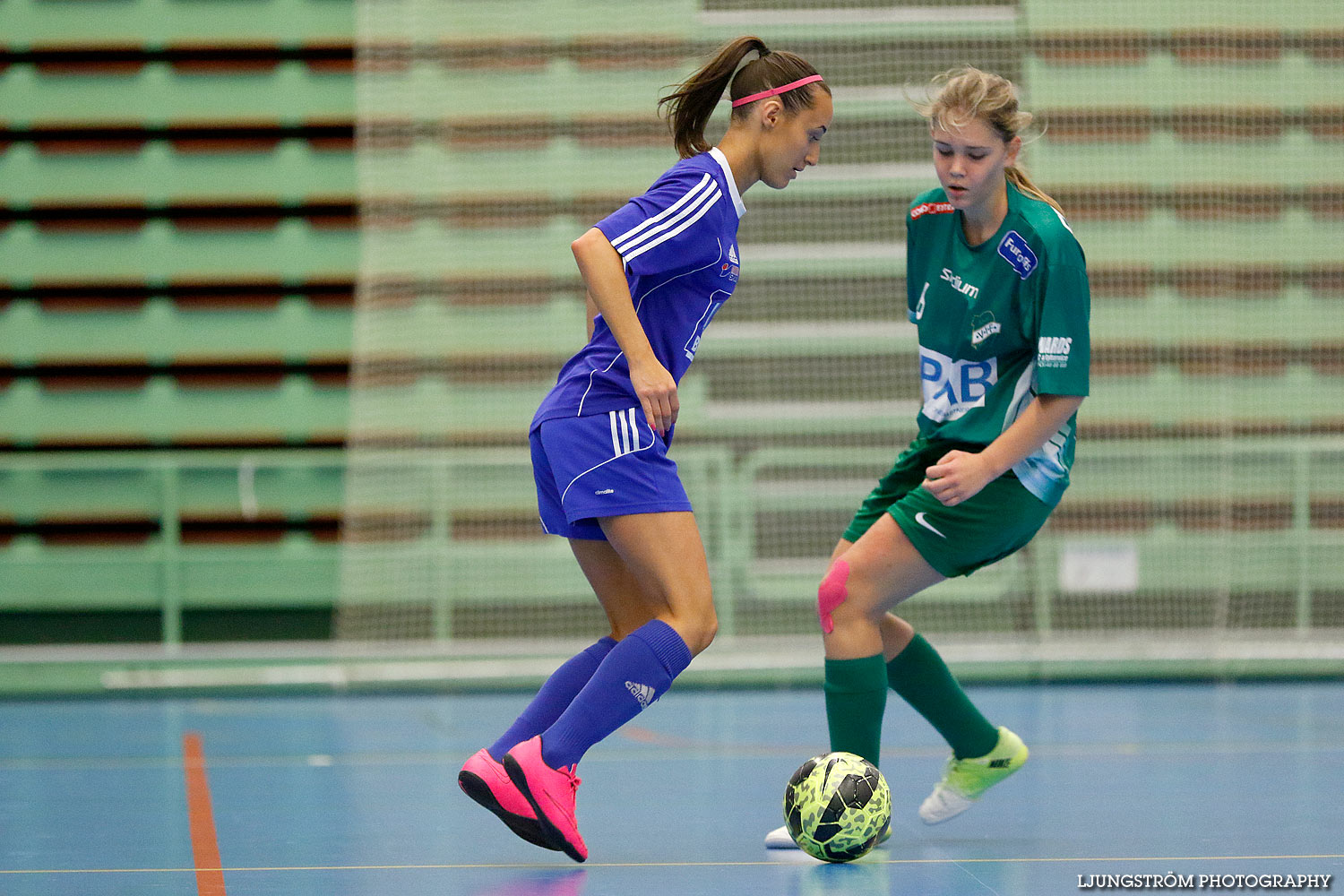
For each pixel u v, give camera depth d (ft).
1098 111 101.96
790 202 102.99
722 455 88.79
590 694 28.91
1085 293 31.27
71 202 100.48
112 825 37.09
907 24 103.60
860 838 30.04
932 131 30.91
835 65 103.91
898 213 103.09
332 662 85.76
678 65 104.42
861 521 35.24
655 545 29.27
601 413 29.40
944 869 29.68
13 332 99.50
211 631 93.20
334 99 102.17
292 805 40.86
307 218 101.45
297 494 95.14
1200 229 101.45
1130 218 101.45
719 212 29.58
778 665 84.43
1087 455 92.43
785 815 31.12
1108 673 85.81
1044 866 29.94
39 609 91.50
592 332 31.71
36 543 93.45
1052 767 48.01
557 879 28.81
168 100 101.30
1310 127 101.60
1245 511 92.27
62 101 100.94
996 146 30.55
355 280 101.24
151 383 99.66
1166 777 45.42
